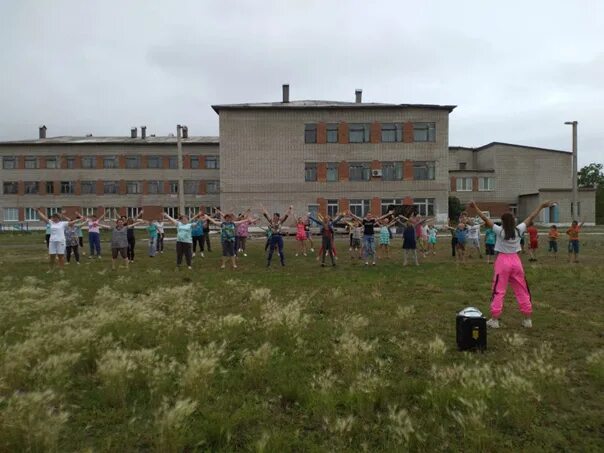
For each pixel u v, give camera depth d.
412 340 6.45
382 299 9.86
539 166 57.62
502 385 4.55
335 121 44.94
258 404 4.52
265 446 3.61
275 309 8.12
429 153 44.91
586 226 51.22
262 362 5.46
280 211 44.81
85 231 51.19
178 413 3.89
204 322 7.71
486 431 3.81
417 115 44.91
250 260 19.25
